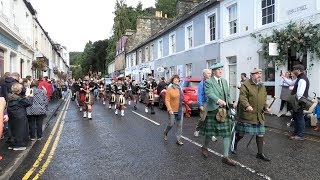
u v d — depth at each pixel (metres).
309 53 12.24
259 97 6.92
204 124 7.21
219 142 8.97
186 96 14.84
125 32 55.03
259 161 6.90
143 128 11.80
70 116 15.96
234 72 17.81
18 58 21.00
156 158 7.33
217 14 19.28
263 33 14.80
